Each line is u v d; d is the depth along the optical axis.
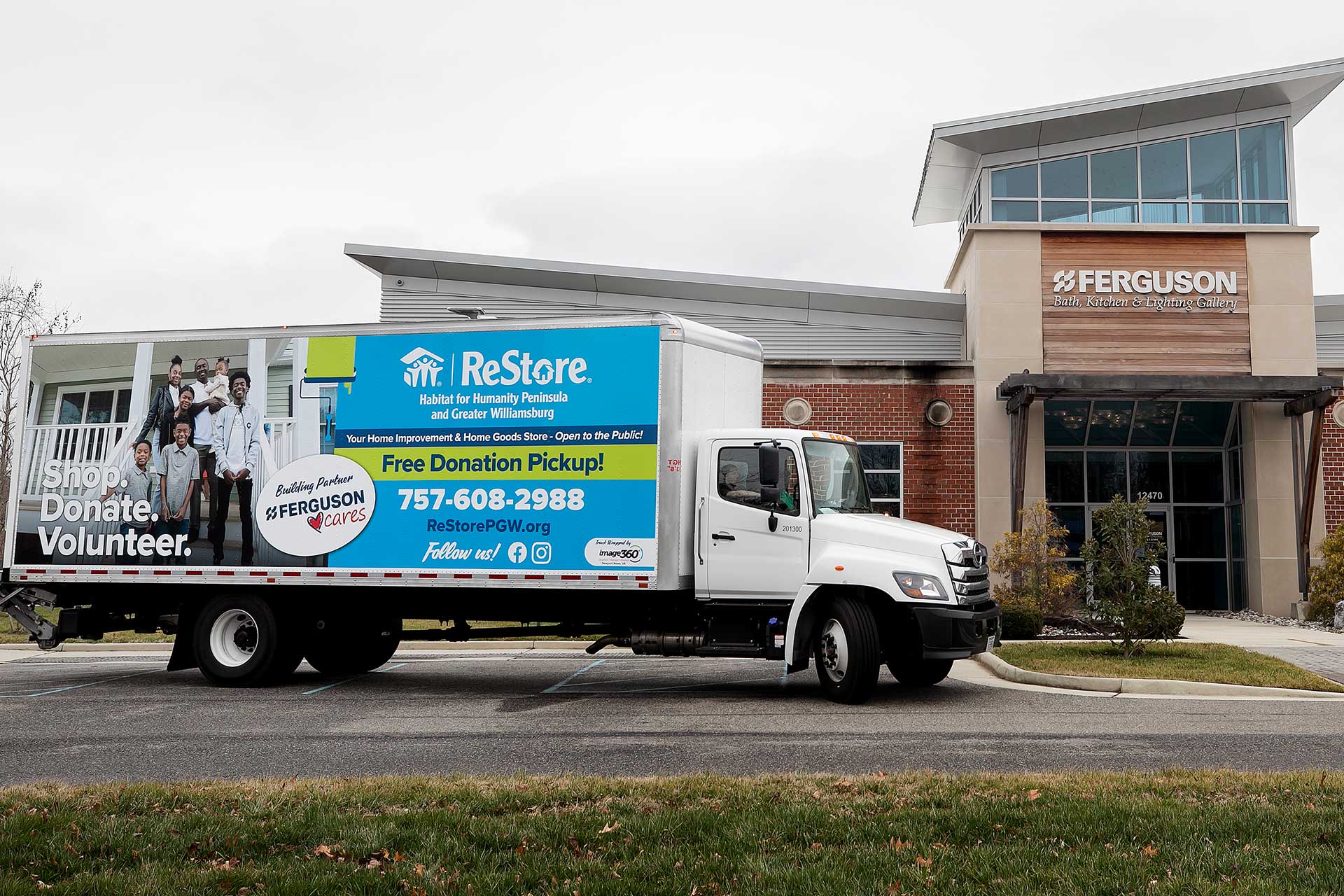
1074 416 23.72
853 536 11.51
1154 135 27.33
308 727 10.13
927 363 22.95
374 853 5.65
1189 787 6.88
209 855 5.68
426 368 12.64
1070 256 23.19
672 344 11.95
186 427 13.33
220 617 13.16
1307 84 26.09
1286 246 23.11
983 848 5.60
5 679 14.16
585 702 11.65
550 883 5.16
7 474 32.72
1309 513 22.22
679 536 11.91
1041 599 19.23
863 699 11.27
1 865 5.55
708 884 5.09
